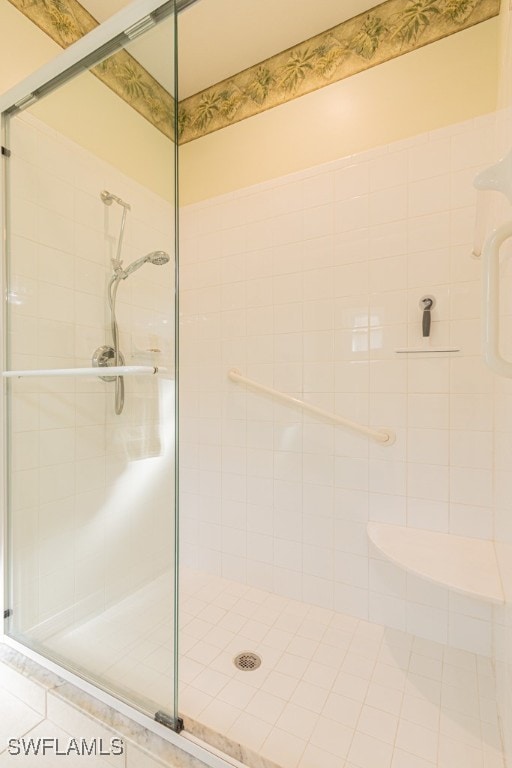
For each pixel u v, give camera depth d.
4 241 1.46
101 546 1.26
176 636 1.06
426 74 1.55
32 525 1.41
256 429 1.89
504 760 0.95
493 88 1.44
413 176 1.56
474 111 1.47
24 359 1.44
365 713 1.14
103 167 1.31
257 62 1.92
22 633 1.39
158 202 1.20
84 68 1.32
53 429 1.39
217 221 2.01
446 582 1.18
